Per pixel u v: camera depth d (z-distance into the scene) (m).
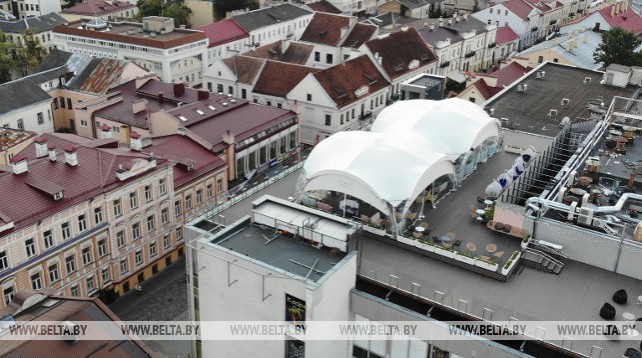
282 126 87.81
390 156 48.41
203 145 75.88
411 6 176.50
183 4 165.12
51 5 182.62
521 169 54.69
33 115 94.94
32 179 57.34
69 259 58.72
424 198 50.62
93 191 59.44
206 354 46.84
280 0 175.62
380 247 45.38
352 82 101.00
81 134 91.44
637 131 64.62
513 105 79.50
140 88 95.06
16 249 53.41
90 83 100.50
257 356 43.66
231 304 43.12
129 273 65.62
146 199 65.44
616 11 147.12
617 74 86.38
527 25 158.88
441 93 96.56
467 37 131.50
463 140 55.88
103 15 164.25
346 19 129.38
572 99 82.12
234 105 87.12
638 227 42.28
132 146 66.75
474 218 49.44
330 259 41.75
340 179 47.12
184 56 118.44
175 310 63.53
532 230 45.66
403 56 113.19
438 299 39.69
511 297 40.12
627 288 41.44
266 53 121.44
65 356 39.25
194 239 44.50
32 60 126.00
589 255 43.72
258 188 54.16
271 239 44.00
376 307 39.94
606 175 54.50
